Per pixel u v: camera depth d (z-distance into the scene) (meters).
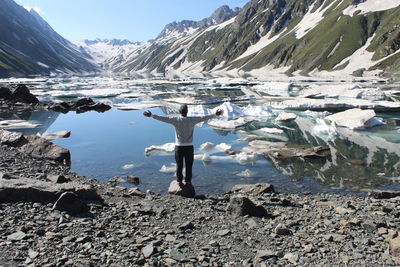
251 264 6.20
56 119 32.75
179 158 10.83
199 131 25.25
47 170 13.51
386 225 8.04
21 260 5.61
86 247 6.34
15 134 16.95
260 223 8.42
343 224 8.19
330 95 46.88
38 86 87.06
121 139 23.02
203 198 10.84
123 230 7.41
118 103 47.59
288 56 176.75
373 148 19.34
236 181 13.59
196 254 6.58
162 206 9.67
